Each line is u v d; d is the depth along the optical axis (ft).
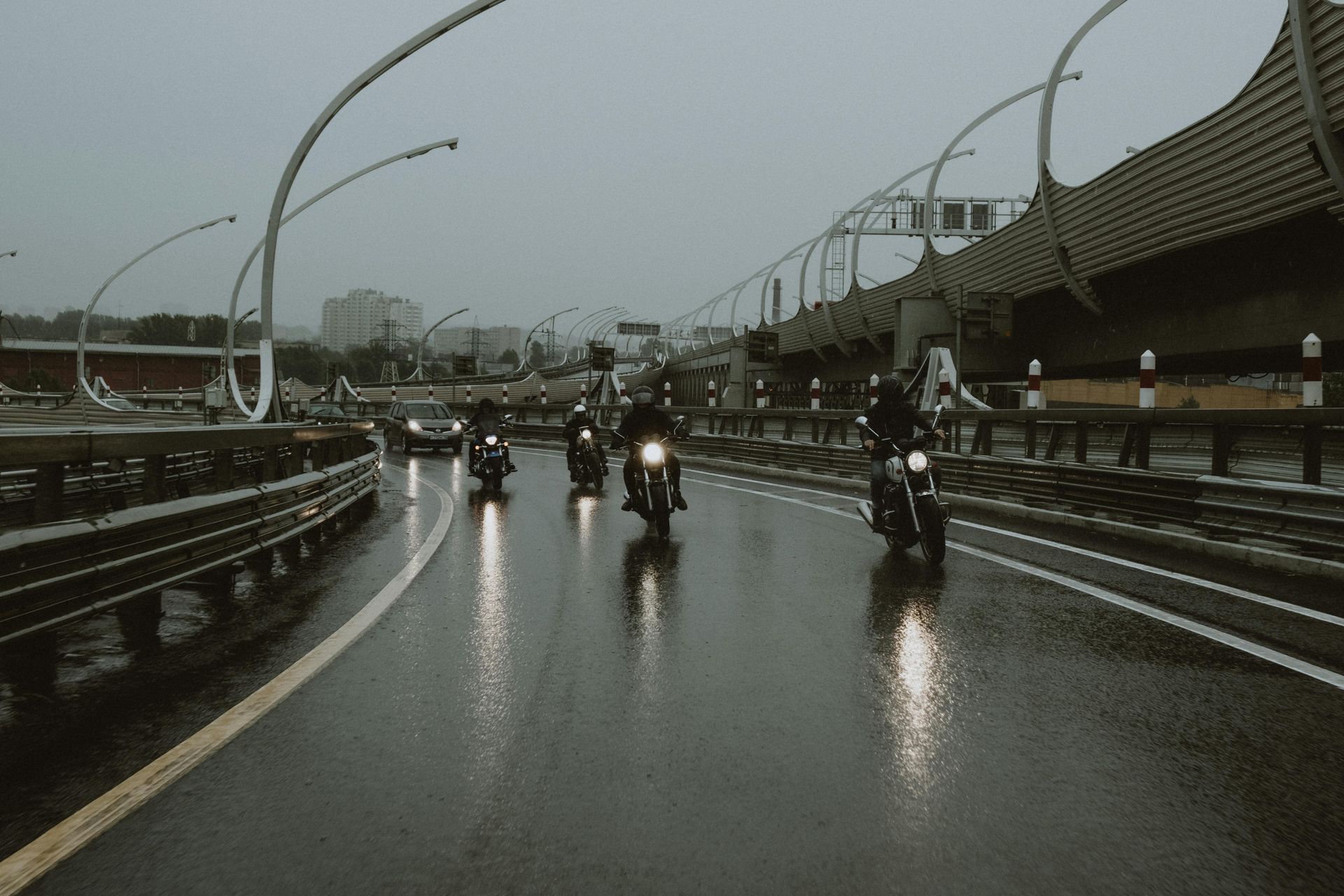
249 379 467.52
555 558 30.09
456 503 47.98
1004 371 121.08
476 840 10.22
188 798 11.30
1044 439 41.55
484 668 17.11
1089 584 25.17
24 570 14.62
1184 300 86.02
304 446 35.19
